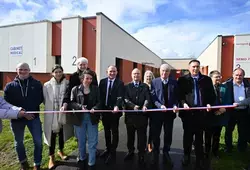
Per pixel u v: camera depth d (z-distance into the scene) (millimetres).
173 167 3641
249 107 3723
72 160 3900
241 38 13430
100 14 11555
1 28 15523
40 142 3463
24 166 3488
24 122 3361
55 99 3680
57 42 13633
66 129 3795
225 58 14664
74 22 12133
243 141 4211
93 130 3469
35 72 14188
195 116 3604
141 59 22656
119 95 3852
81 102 3428
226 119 3941
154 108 3801
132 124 3770
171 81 3791
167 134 3844
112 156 4062
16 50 14961
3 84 16250
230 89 4016
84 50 12234
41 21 13695
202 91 3621
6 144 4664
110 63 13219
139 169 3561
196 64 3629
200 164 3637
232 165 3676
